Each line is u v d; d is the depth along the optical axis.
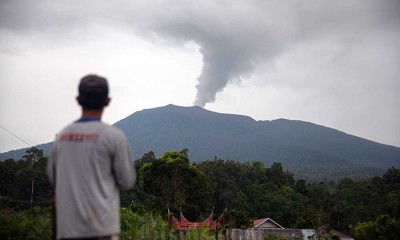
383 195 84.19
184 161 49.66
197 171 49.78
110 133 2.76
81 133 2.75
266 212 69.88
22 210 4.25
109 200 2.73
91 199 2.66
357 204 78.56
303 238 36.97
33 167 26.08
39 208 4.23
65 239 2.66
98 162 2.71
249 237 29.95
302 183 90.88
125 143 2.80
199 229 9.42
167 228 7.09
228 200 64.12
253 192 73.69
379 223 41.75
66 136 2.78
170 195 43.44
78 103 2.88
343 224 70.75
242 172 80.31
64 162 2.73
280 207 70.69
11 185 23.72
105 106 2.91
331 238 17.08
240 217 37.53
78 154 2.71
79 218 2.65
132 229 6.21
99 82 2.85
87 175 2.68
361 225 44.31
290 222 69.88
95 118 2.85
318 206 74.88
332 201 76.88
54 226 3.24
